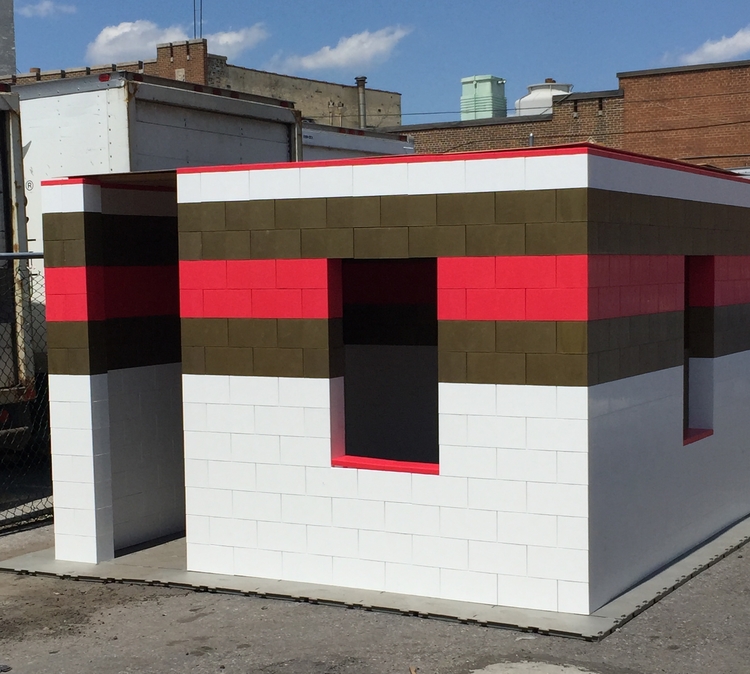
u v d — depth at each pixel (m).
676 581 9.67
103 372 10.57
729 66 34.25
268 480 9.69
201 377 9.86
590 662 7.73
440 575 9.11
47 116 13.64
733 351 11.99
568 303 8.55
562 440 8.64
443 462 9.04
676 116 35.22
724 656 7.87
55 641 8.36
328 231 9.32
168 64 38.72
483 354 8.85
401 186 9.05
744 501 12.46
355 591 9.32
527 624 8.42
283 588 9.44
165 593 9.56
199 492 9.95
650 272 9.65
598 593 8.84
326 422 9.45
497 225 8.75
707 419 11.48
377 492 9.30
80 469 10.52
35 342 14.41
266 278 9.57
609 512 9.00
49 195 10.43
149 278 11.23
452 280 8.92
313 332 9.43
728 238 11.66
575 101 36.84
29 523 12.21
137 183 10.82
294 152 15.91
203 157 14.25
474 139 39.09
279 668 7.66
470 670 7.56
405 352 14.14
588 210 8.47
